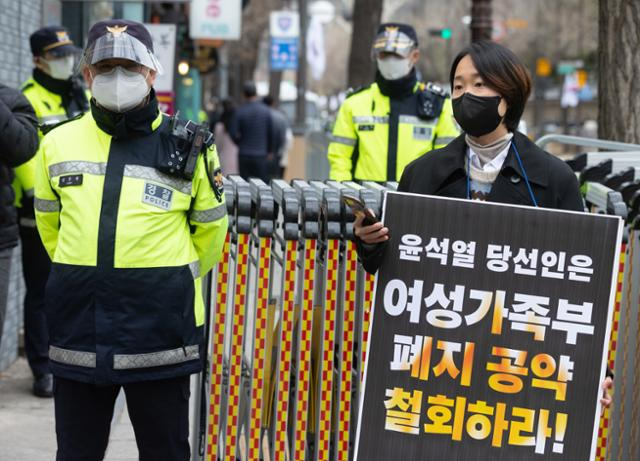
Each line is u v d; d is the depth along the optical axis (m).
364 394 4.27
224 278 5.39
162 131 4.63
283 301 5.31
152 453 4.79
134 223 4.54
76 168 4.59
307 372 5.37
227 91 54.09
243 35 48.09
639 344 5.47
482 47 4.14
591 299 4.21
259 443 5.44
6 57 8.87
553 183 4.29
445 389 4.25
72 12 12.59
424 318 4.26
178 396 4.75
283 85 54.47
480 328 4.24
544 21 62.28
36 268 7.98
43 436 7.20
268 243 5.30
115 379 4.55
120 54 4.43
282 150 22.88
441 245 4.26
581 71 55.38
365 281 5.28
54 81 8.16
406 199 4.27
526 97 4.17
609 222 4.20
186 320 4.65
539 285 4.22
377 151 8.40
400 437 4.25
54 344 4.64
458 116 4.16
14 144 6.32
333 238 5.23
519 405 4.21
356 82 20.41
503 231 4.24
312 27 37.16
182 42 19.45
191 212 4.77
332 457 5.53
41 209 4.76
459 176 4.36
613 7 8.74
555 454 4.20
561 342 4.21
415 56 8.35
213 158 4.73
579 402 4.20
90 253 4.53
